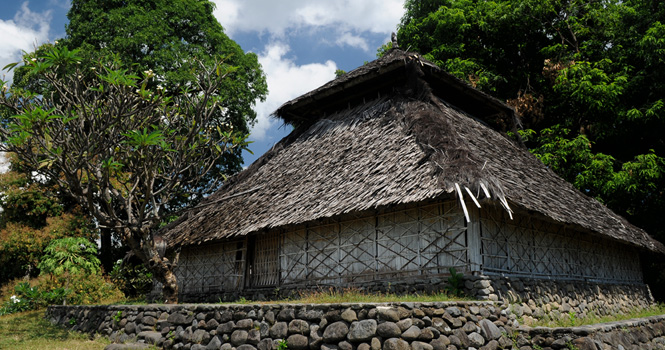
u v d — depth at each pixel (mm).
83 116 10094
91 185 10414
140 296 18109
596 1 21000
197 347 8156
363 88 14336
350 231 10648
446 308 7031
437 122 10508
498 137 14547
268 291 12016
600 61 19172
